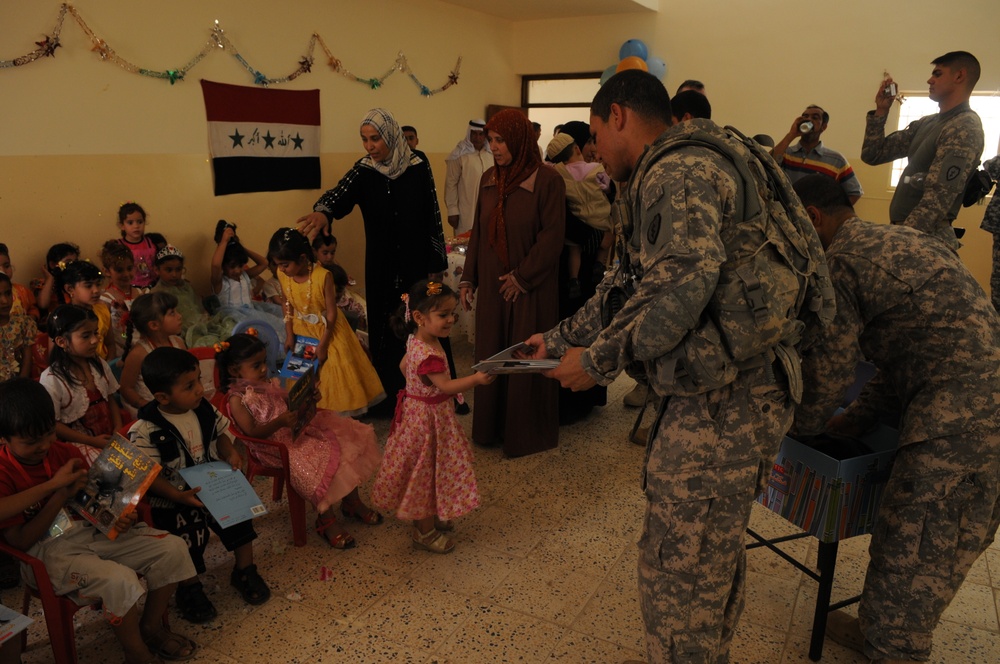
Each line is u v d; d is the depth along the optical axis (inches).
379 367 155.9
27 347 121.5
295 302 138.6
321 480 101.2
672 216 58.5
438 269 155.9
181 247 176.6
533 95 326.0
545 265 129.3
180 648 82.1
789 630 88.1
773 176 65.6
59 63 146.3
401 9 238.7
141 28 160.4
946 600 73.9
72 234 152.7
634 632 87.6
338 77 215.9
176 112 170.7
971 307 71.2
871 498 78.0
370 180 147.3
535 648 84.7
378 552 105.1
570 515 115.7
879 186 263.4
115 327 137.5
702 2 279.0
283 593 95.0
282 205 202.5
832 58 263.4
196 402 88.6
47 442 75.3
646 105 69.2
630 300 61.7
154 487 84.2
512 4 269.4
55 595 75.1
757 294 59.9
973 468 71.1
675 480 64.6
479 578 98.8
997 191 150.0
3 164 139.6
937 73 135.0
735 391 63.3
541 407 137.5
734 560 66.4
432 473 101.3
